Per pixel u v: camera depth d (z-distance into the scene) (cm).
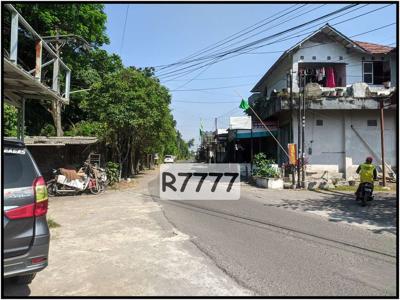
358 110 2145
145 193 1705
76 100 2977
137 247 709
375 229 876
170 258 634
